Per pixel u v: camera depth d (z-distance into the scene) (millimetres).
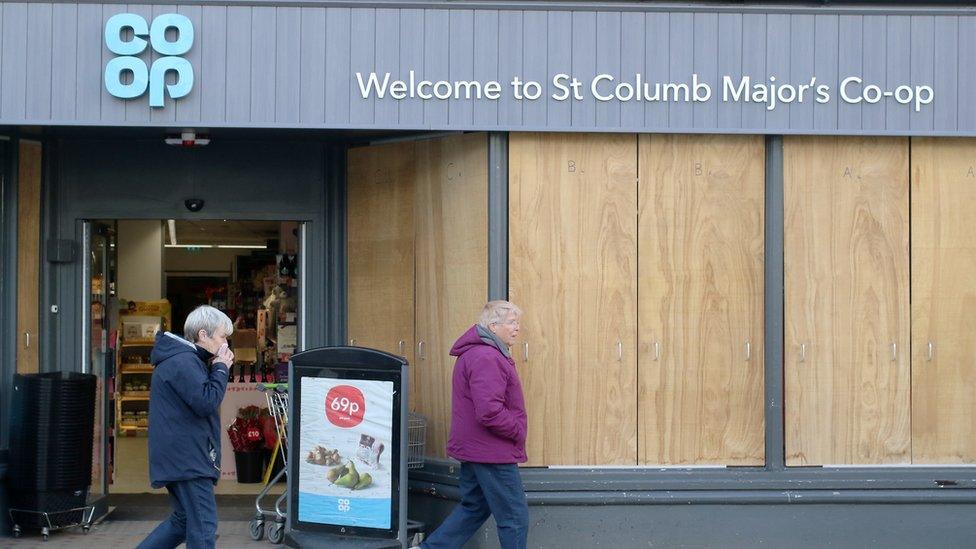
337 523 6938
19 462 7641
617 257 7371
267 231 11594
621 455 7348
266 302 10406
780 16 7312
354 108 7207
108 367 8961
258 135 8109
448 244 7613
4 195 7867
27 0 7094
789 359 7414
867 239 7465
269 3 7164
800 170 7445
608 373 7355
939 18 7371
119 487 9414
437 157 7719
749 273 7426
